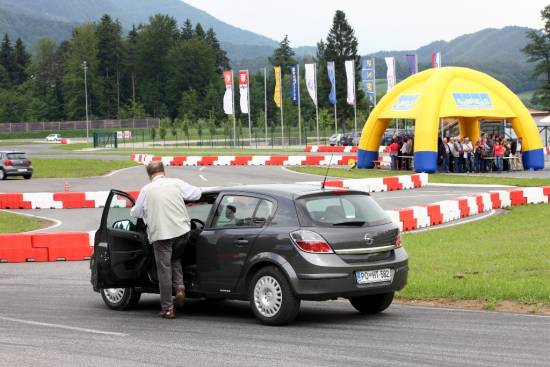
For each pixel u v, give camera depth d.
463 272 22.39
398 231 17.20
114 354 14.16
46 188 62.09
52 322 17.34
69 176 75.19
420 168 66.75
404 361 13.13
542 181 58.06
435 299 18.97
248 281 16.84
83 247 30.02
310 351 14.05
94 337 15.68
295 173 71.31
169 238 17.05
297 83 119.44
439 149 69.00
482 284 19.67
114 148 152.88
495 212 42.06
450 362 12.99
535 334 14.95
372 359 13.33
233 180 65.00
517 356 13.30
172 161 89.94
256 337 15.39
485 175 64.56
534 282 19.89
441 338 14.80
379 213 17.14
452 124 91.19
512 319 16.39
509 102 68.75
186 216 17.36
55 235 29.81
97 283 18.22
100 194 49.38
